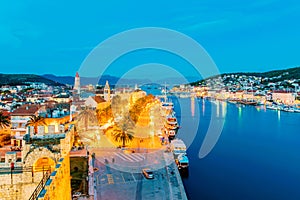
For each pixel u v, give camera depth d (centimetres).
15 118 8619
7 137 8694
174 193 5525
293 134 13788
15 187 3011
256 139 12662
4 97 19875
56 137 3569
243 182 7250
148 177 6188
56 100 17350
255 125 16325
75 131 9131
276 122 17475
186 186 6919
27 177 3023
